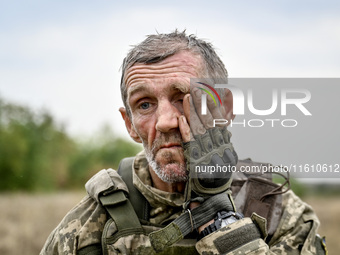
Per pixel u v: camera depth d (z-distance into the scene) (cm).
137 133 164
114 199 167
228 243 150
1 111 3619
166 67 156
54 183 3634
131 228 164
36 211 1245
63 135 3800
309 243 165
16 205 1358
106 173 176
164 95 156
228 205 157
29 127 3681
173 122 155
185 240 163
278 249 162
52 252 175
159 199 165
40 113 3756
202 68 160
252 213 165
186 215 156
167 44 159
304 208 174
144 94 157
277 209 171
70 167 3709
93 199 177
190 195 159
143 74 157
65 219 175
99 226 169
